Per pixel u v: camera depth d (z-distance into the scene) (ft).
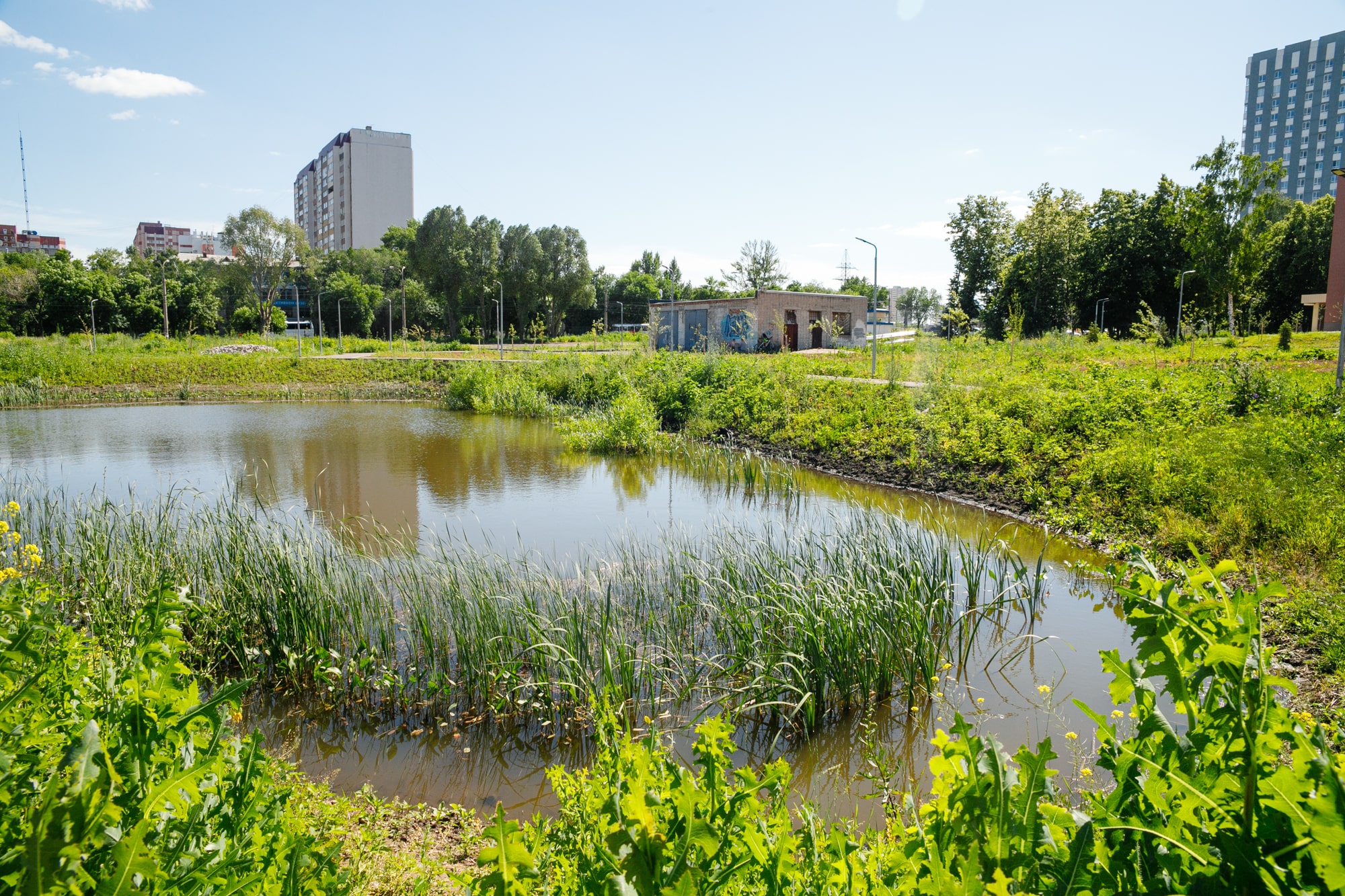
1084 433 44.37
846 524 30.63
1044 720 18.07
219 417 82.28
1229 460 33.55
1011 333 105.91
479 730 18.24
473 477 49.49
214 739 6.63
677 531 34.81
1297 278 147.64
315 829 10.73
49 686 8.28
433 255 215.51
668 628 21.49
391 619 21.15
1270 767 4.81
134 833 4.81
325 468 52.19
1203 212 138.00
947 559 25.63
